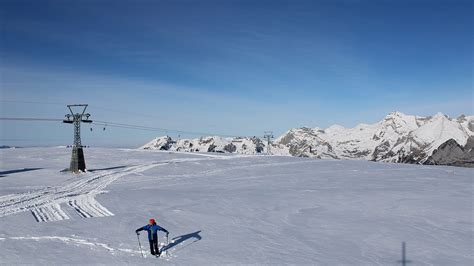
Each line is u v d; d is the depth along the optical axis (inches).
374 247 748.6
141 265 601.0
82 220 914.7
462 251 732.0
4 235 757.3
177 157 3472.0
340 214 1063.0
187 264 614.5
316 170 2600.9
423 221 979.3
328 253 701.3
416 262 665.6
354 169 2696.9
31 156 3312.0
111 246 700.7
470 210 1123.3
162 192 1464.1
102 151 4001.0
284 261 644.7
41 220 966.4
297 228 891.4
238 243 744.3
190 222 920.9
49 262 600.7
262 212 1070.4
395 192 1499.8
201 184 1845.5
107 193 1427.2
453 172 2517.2
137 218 944.9
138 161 3048.7
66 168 2461.9
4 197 1355.8
